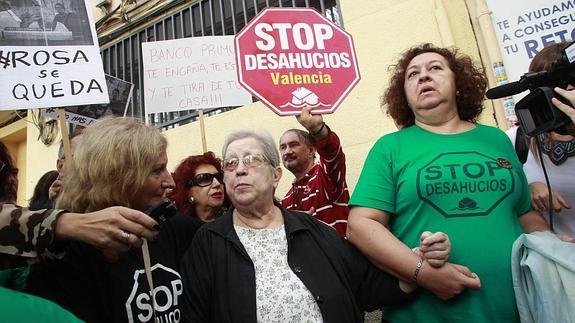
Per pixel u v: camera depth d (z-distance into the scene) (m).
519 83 1.27
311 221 1.47
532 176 1.63
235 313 1.19
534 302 1.10
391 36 3.09
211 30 4.12
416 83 1.43
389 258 1.19
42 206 2.20
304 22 1.78
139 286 1.16
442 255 1.13
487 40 2.58
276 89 1.67
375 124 3.08
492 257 1.17
